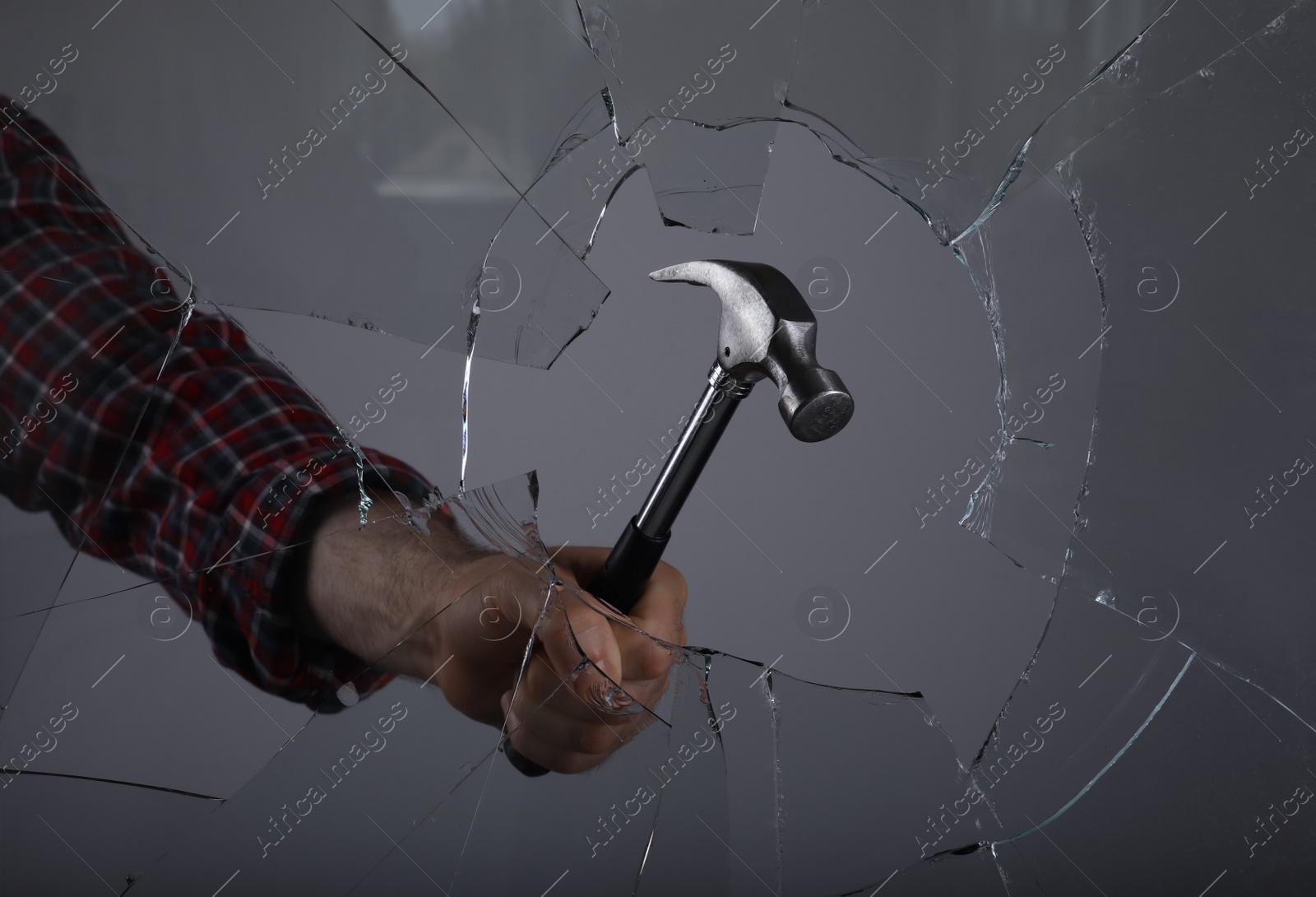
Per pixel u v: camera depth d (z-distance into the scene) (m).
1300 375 0.57
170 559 0.57
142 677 0.56
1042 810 0.56
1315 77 0.57
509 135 0.57
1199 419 0.56
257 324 0.58
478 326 0.58
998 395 0.62
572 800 0.55
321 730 0.55
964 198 0.60
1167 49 0.57
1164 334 0.57
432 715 0.55
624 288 0.62
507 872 0.54
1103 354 0.57
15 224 0.56
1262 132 0.57
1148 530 0.57
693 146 0.60
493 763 0.55
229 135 0.56
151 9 0.56
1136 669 0.57
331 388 0.58
